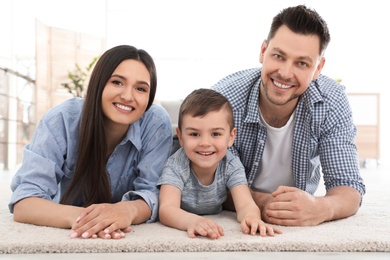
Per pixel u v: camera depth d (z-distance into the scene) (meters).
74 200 1.44
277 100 1.46
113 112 1.36
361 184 1.54
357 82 6.62
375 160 6.04
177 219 1.26
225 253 1.04
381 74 6.57
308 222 1.31
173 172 1.43
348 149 1.55
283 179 1.72
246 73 1.78
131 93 1.35
